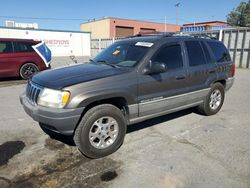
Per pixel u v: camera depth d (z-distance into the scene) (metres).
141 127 4.67
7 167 3.24
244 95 7.46
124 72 3.62
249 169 3.17
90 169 3.20
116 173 3.10
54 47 32.00
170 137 4.21
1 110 5.86
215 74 5.10
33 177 3.01
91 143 3.41
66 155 3.57
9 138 4.17
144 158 3.47
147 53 3.88
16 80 10.27
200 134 4.35
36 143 3.97
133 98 3.67
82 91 3.19
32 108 3.39
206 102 5.12
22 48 10.00
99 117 3.39
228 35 15.16
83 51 34.44
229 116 5.36
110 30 51.66
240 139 4.12
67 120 3.14
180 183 2.88
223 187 2.80
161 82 3.99
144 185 2.85
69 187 2.82
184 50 4.49
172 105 4.32
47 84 3.31
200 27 24.78
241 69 14.12
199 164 3.30
